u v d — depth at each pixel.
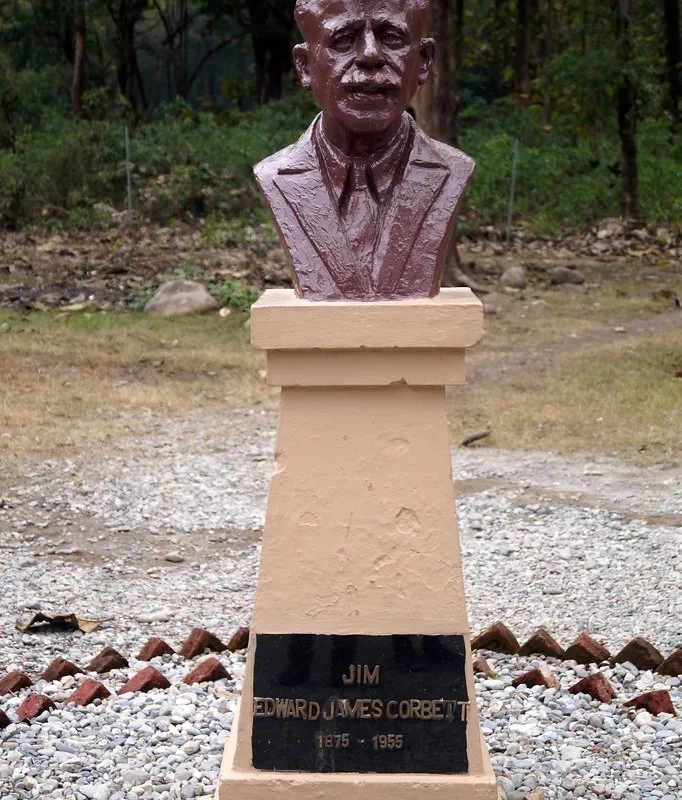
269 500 3.79
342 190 3.89
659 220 20.53
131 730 4.56
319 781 3.80
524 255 18.41
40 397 10.77
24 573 6.95
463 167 3.97
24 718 4.67
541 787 4.08
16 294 15.08
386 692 3.82
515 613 6.35
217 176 20.36
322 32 3.79
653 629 6.05
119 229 19.19
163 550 7.45
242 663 5.44
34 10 29.80
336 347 3.66
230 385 11.52
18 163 20.22
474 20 35.56
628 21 19.58
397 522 3.78
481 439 9.79
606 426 10.05
